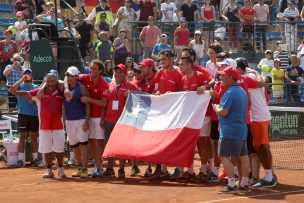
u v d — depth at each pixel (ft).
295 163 60.75
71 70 48.19
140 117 48.32
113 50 78.59
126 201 38.60
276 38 97.76
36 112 58.90
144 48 82.07
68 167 56.24
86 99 47.98
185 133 45.88
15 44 76.38
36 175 51.90
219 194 40.81
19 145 59.41
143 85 50.24
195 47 82.53
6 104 71.26
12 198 40.47
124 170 52.75
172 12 88.99
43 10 76.89
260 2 95.55
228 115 40.50
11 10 95.25
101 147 49.24
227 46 92.32
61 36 75.46
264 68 86.48
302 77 85.92
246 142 41.93
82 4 91.76
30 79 59.16
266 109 43.39
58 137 48.96
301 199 38.96
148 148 46.65
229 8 93.50
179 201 38.37
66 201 39.01
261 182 43.86
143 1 87.35
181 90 47.39
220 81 44.09
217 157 46.14
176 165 45.65
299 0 104.68
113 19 90.33
